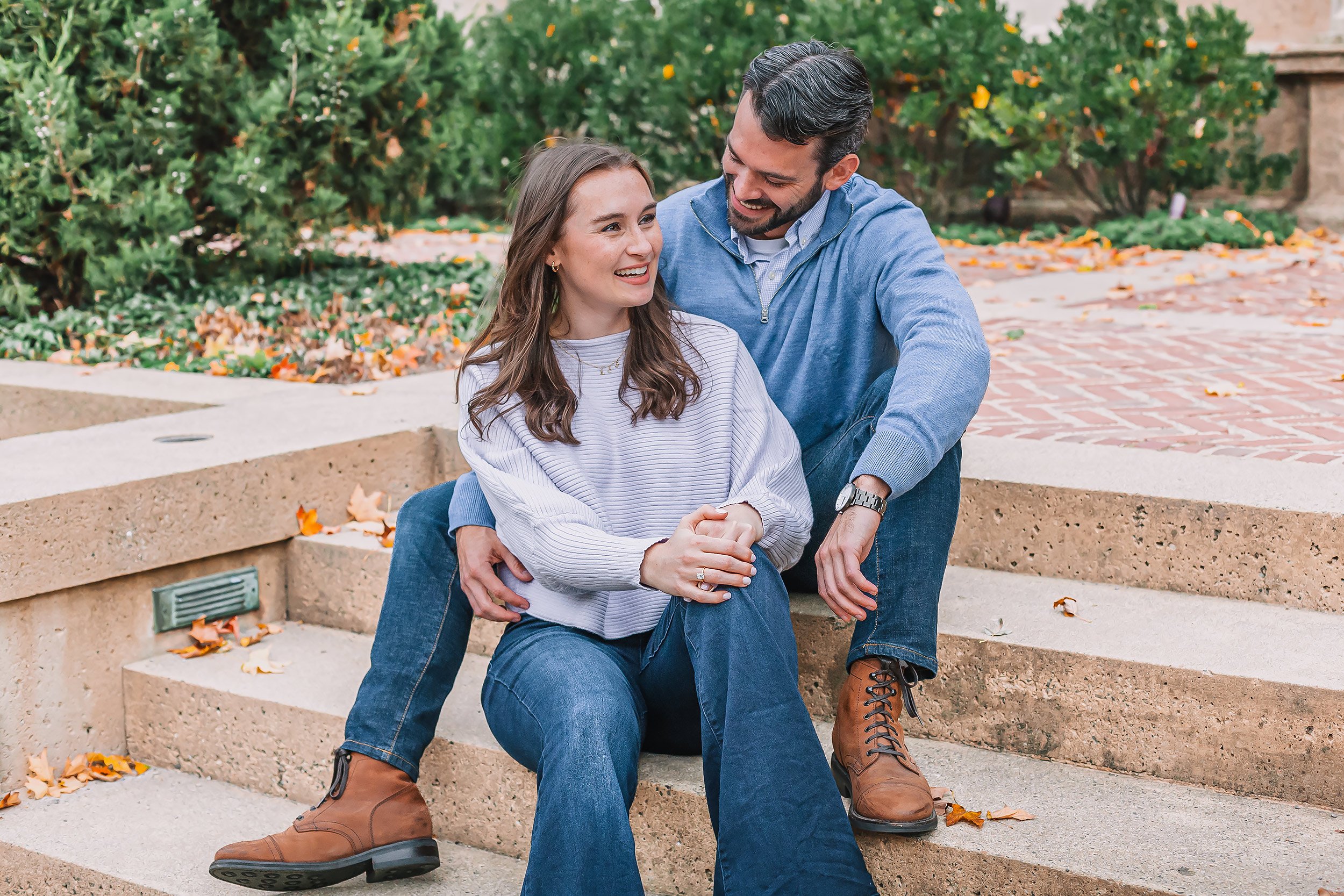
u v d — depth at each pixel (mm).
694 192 2666
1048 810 2227
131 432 3496
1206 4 9758
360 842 2330
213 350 5227
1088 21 9453
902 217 2486
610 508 2334
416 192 6824
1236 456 3092
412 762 2424
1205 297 6246
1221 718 2273
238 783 2895
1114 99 8969
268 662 3000
